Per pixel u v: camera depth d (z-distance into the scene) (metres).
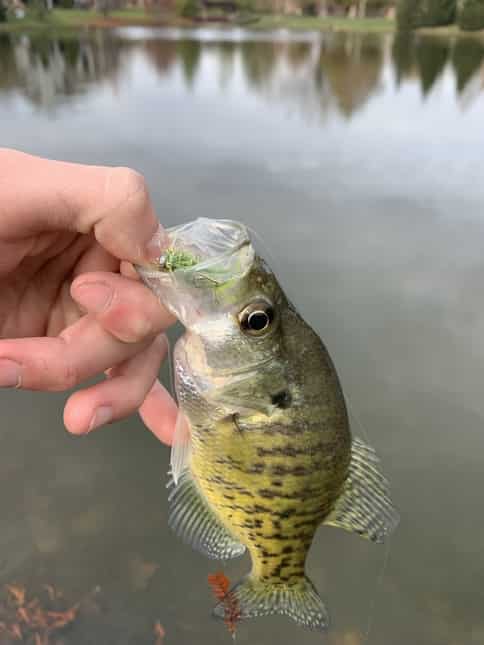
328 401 0.16
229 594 0.18
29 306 0.17
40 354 0.13
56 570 0.30
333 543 0.33
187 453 0.17
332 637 0.28
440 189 0.76
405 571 0.31
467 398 0.41
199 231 0.15
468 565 0.31
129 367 0.16
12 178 0.13
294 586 0.18
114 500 0.34
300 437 0.16
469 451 0.37
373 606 0.29
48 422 0.38
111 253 0.15
